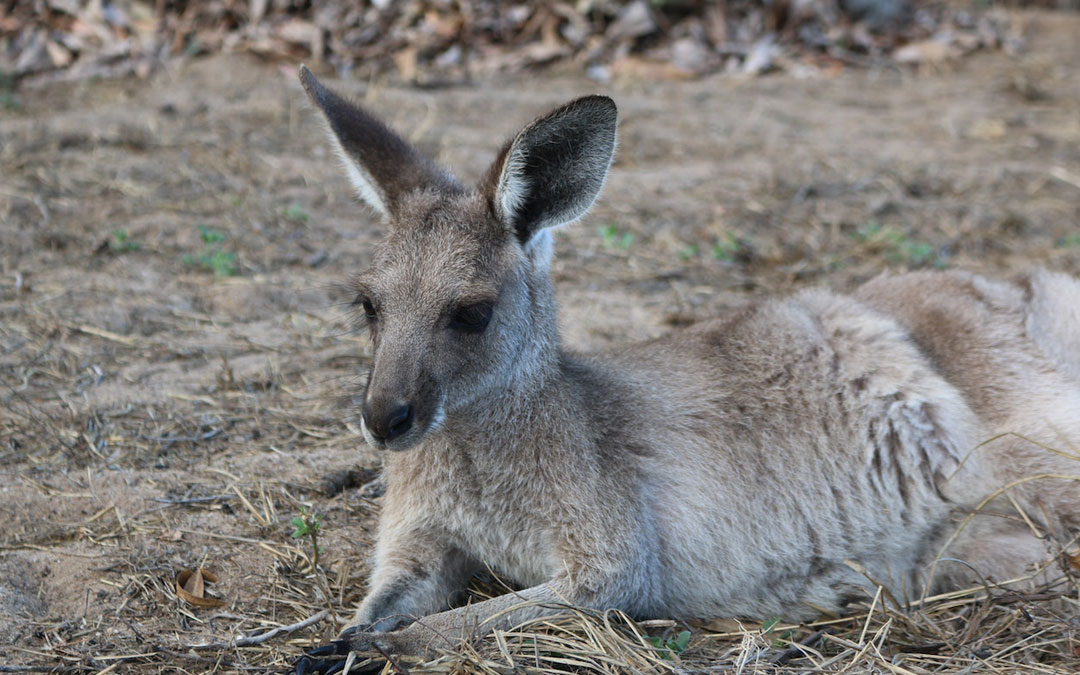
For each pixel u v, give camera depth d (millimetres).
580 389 6352
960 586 6457
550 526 5945
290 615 6004
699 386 6617
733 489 6379
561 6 17641
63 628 5734
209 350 8922
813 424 6566
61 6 16922
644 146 14367
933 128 15453
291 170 12914
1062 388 6746
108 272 10156
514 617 5680
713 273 10898
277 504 6965
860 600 6488
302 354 8977
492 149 13625
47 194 11641
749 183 13172
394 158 6418
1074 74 17922
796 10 18500
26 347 8672
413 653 5488
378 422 5539
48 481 7016
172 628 5805
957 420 6527
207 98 15164
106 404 7977
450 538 6230
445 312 5773
